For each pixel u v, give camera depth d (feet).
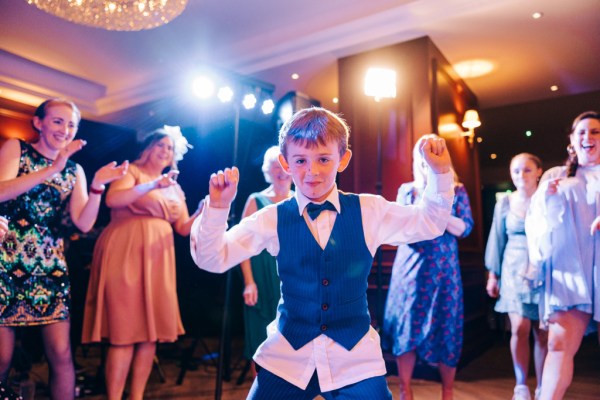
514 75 17.31
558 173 7.64
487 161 26.89
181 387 10.98
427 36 14.01
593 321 6.81
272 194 8.98
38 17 14.70
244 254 4.00
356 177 14.65
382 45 14.61
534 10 12.52
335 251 3.88
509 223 9.65
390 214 4.11
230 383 11.36
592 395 10.18
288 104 16.42
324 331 3.77
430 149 3.83
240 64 16.87
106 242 7.77
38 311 6.61
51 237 6.92
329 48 14.96
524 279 9.00
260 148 22.47
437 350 7.97
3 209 6.44
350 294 3.89
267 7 13.92
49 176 6.20
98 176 7.11
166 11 7.79
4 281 6.31
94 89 21.02
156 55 17.57
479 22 13.23
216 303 13.65
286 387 3.76
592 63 16.12
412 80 14.17
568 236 6.54
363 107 14.96
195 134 23.03
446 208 3.88
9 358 6.43
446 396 8.13
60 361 6.87
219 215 3.64
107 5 7.52
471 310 15.89
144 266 7.70
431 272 8.07
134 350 8.11
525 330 9.01
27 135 19.85
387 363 12.07
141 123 23.32
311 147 3.72
